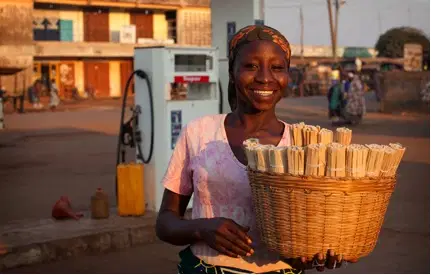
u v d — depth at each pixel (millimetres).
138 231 6453
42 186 9930
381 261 5887
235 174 2297
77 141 16609
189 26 45188
